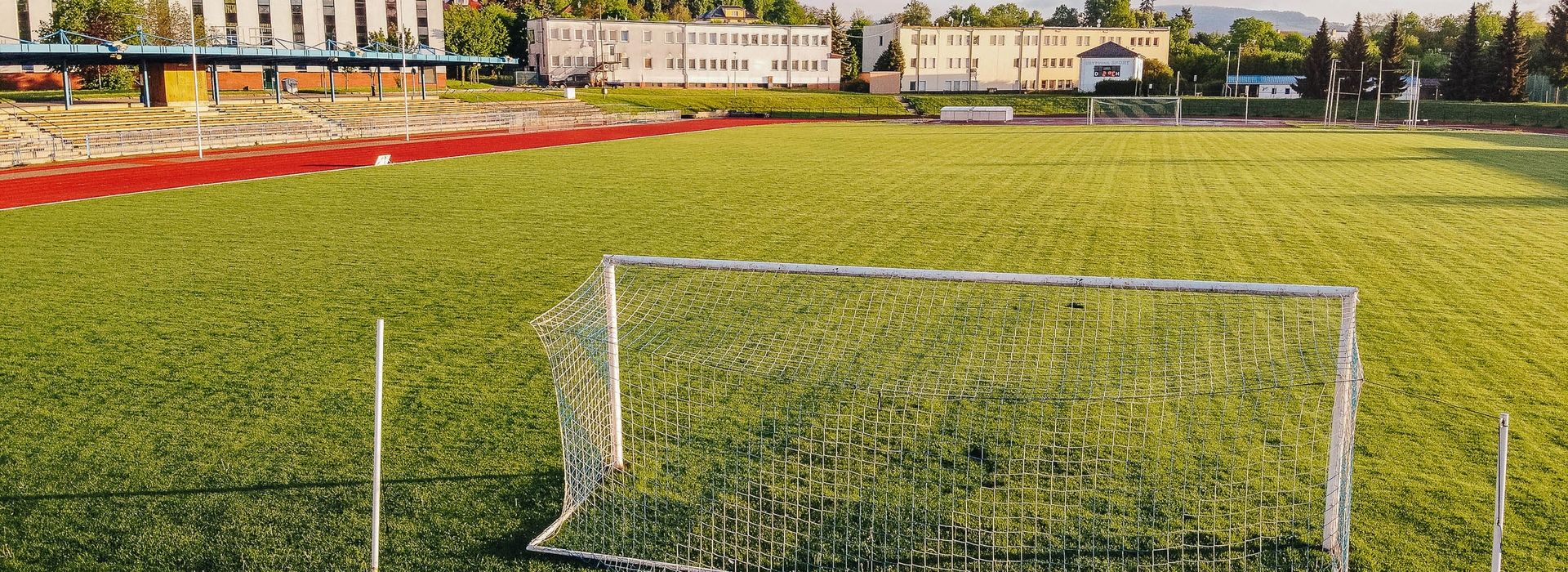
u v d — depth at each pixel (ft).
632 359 29.27
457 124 167.22
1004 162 99.50
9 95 174.70
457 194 70.90
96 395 26.71
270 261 45.57
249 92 191.31
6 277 42.16
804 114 226.79
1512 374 27.96
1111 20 475.72
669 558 18.07
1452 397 25.91
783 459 22.04
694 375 27.78
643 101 229.45
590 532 18.99
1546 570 16.96
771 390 26.53
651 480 21.11
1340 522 17.60
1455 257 46.14
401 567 17.84
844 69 350.64
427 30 243.60
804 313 34.58
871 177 83.56
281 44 222.07
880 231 53.93
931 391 26.45
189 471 21.76
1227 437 22.88
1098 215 59.98
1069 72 321.93
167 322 34.45
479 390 26.96
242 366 29.22
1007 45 316.81
